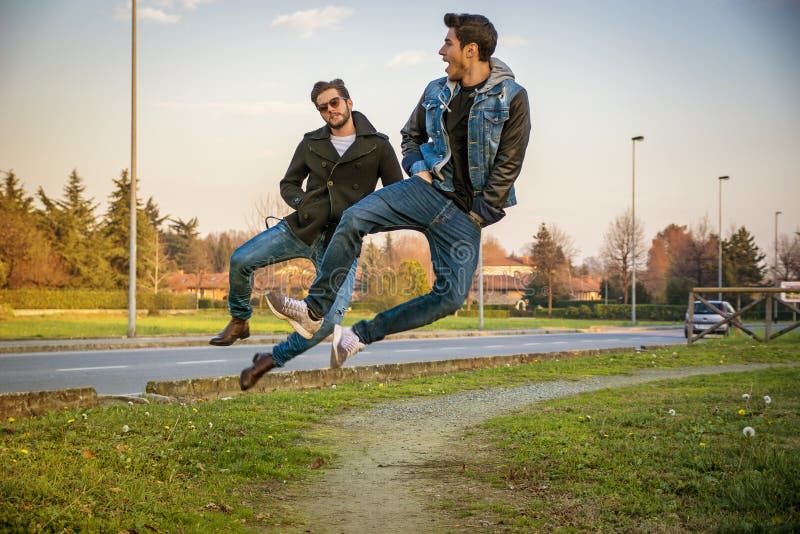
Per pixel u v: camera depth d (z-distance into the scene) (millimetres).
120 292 51344
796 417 8352
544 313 70125
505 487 5980
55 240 59812
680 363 16922
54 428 7188
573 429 7953
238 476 6195
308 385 11992
